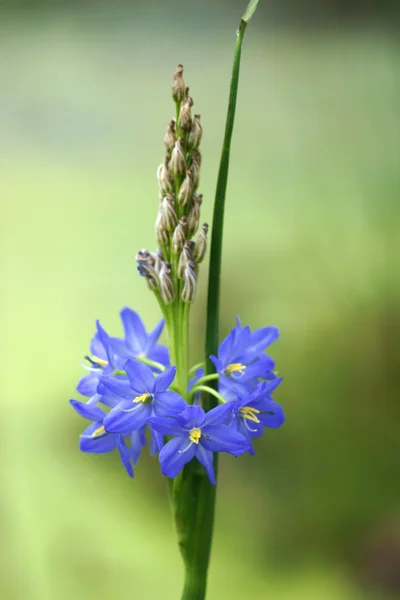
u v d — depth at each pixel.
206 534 0.67
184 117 0.65
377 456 1.08
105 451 0.66
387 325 1.17
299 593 0.94
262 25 2.00
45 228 1.66
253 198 1.57
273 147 1.68
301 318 1.25
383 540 0.99
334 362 1.17
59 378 1.31
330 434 1.13
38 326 1.42
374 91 1.44
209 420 0.64
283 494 1.09
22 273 1.55
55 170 1.88
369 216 1.30
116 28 2.37
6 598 0.93
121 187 1.80
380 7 1.63
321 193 1.37
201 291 1.27
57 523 1.06
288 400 1.17
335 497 1.06
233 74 0.64
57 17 2.48
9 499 1.10
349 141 1.40
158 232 0.66
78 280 1.50
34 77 2.22
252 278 1.31
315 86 1.62
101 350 0.67
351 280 1.24
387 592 0.93
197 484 0.67
